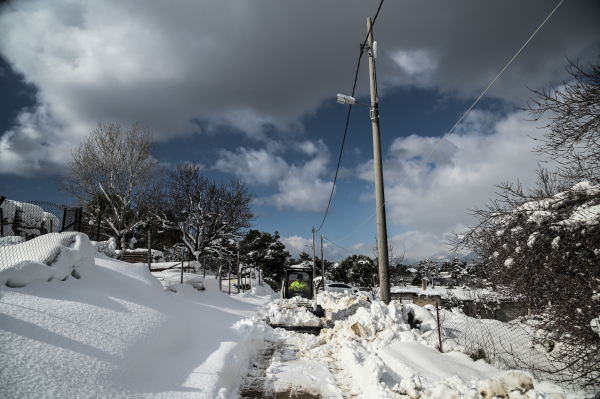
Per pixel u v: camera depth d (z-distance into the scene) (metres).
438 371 6.08
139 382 4.50
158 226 30.38
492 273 6.27
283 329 12.13
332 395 5.73
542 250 5.30
